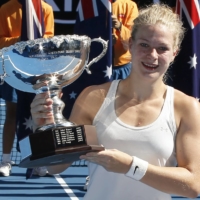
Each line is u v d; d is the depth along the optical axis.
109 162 7.18
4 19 19.19
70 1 25.56
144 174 7.30
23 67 8.55
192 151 7.68
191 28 18.56
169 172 7.42
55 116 8.22
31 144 7.27
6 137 20.20
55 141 7.13
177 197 17.64
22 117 18.05
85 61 8.87
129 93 7.95
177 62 18.83
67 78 8.81
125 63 19.34
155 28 7.58
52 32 19.19
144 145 7.67
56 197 17.34
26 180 19.55
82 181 19.69
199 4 19.00
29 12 17.53
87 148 7.12
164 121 7.76
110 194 7.85
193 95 18.80
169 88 8.03
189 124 7.79
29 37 17.55
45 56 8.52
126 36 18.84
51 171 8.56
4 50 8.45
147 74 7.69
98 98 8.02
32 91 9.07
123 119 7.81
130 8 19.67
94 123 7.91
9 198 16.95
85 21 18.22
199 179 7.60
